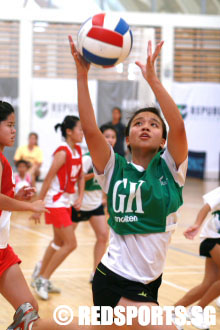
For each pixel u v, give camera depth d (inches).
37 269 242.5
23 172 496.1
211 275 184.7
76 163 234.8
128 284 118.8
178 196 123.3
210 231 181.8
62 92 700.0
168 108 120.0
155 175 122.6
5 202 132.4
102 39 121.0
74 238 230.1
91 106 123.2
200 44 747.4
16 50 689.0
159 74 737.6
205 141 762.8
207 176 775.1
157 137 125.9
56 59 698.8
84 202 248.4
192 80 754.8
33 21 687.1
